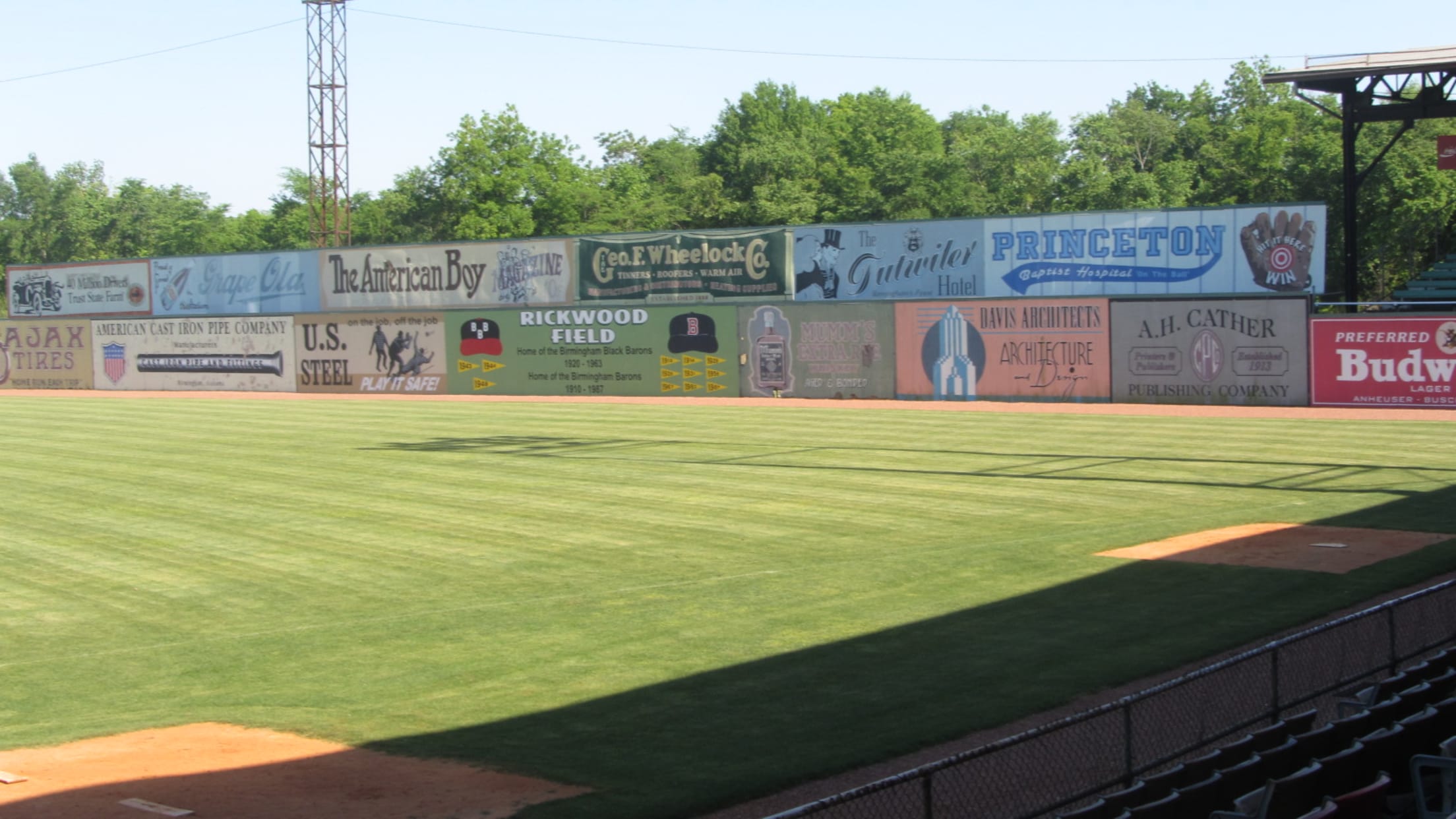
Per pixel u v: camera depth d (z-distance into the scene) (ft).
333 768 34.91
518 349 177.27
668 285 182.91
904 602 53.36
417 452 108.47
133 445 118.32
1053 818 27.40
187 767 35.17
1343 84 160.56
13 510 82.28
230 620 53.62
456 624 51.78
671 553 64.90
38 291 237.66
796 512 75.82
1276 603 51.34
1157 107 402.72
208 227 438.40
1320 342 133.39
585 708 40.06
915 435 115.65
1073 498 78.95
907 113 389.60
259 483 91.61
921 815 27.86
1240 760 28.71
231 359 196.65
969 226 166.50
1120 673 42.37
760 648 46.78
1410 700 31.86
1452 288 167.84
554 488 86.74
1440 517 69.00
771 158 332.60
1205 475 86.79
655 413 143.54
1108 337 143.84
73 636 51.67
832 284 174.81
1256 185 267.59
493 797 32.37
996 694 40.37
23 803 32.19
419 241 343.05
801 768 34.06
